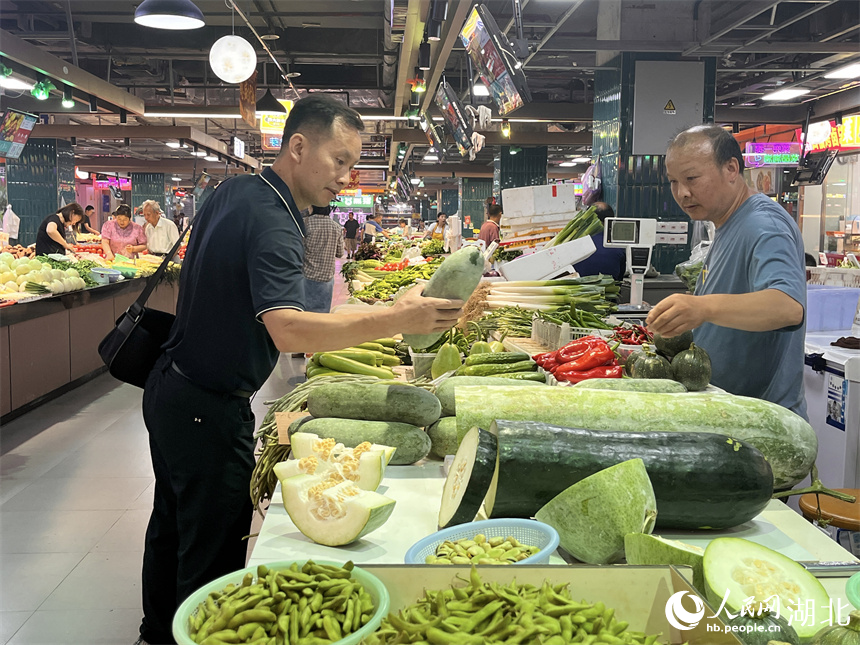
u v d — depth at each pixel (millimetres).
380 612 969
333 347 1834
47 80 10375
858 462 3346
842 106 13750
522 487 1471
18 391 5980
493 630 907
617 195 8820
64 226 11469
